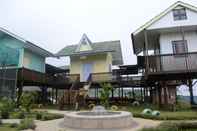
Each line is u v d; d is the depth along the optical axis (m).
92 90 22.16
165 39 16.41
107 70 22.16
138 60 18.23
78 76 20.98
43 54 23.09
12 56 18.38
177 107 13.92
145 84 19.31
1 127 8.12
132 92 23.38
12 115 11.02
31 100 13.65
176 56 14.05
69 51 24.03
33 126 7.83
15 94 16.34
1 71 15.95
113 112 9.47
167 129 6.76
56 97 22.97
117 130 7.18
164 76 14.12
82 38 23.89
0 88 15.32
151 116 9.87
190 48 15.94
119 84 19.88
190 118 9.38
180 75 13.93
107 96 15.30
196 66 13.36
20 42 19.23
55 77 21.45
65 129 7.56
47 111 13.54
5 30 18.28
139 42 18.64
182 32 15.92
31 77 18.19
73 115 8.19
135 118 10.15
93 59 22.86
